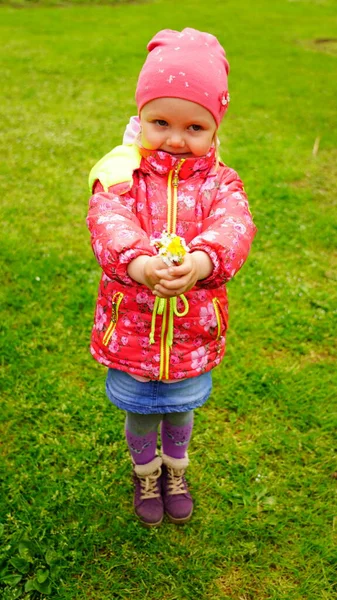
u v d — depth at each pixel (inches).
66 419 108.2
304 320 137.1
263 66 383.9
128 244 64.2
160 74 68.4
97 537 89.0
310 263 161.0
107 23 508.1
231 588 85.1
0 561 84.9
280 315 138.7
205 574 85.7
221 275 66.8
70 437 105.9
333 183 212.2
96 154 225.3
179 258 58.9
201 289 74.0
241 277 151.6
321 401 116.1
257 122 274.1
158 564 86.8
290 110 294.7
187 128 70.9
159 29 483.5
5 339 124.9
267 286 148.5
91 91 310.8
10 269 147.6
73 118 266.1
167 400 79.7
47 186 195.3
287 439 107.0
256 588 85.3
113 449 103.5
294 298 145.3
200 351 77.1
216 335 77.7
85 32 465.1
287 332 133.6
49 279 146.2
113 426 107.1
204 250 65.3
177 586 84.5
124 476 99.5
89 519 92.4
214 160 75.3
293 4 671.1
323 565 87.9
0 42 417.1
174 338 75.3
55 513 93.0
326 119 283.4
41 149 226.4
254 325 134.6
